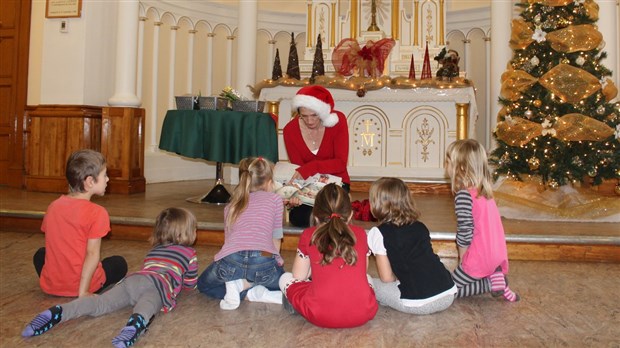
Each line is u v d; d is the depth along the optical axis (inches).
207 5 336.2
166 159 311.7
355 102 269.0
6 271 122.5
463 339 84.0
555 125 180.5
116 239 161.6
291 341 82.3
